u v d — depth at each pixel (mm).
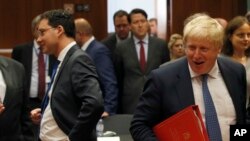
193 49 1755
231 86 1875
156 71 1885
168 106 1824
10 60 2750
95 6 5973
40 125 2303
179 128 1716
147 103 1857
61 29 2281
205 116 1814
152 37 4359
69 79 2199
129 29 4859
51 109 2229
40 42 2326
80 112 2139
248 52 3094
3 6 5801
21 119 2756
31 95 4039
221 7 6137
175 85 1841
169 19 6312
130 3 7215
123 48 4273
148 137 1787
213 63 1821
